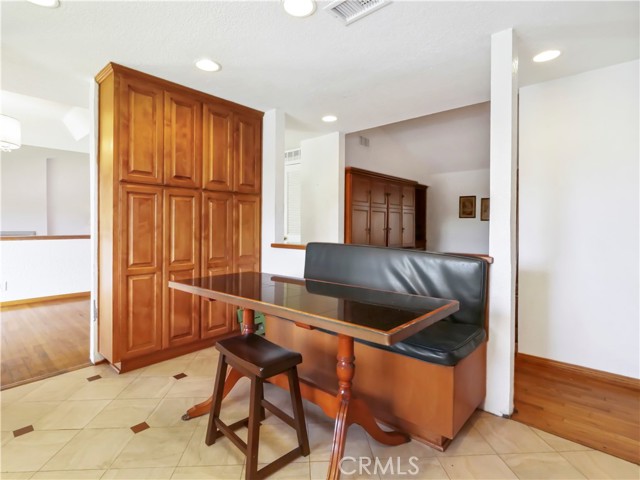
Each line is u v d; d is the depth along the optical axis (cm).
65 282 496
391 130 512
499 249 204
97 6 177
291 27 198
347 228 445
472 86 283
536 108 275
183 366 270
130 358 257
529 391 236
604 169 250
